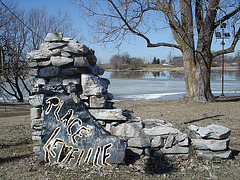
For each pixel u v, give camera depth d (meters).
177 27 14.62
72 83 5.64
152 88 31.23
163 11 11.97
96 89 5.57
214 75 58.88
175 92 26.77
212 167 5.00
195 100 16.08
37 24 23.25
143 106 15.56
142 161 5.13
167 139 5.34
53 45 5.66
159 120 5.93
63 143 5.11
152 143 5.35
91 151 4.98
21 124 10.48
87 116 5.23
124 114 5.82
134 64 107.38
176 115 11.52
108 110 5.58
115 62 101.00
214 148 5.34
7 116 13.98
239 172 4.79
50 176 4.59
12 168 5.04
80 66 5.70
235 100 17.03
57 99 5.36
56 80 5.74
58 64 5.66
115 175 4.59
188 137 5.52
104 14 11.64
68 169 4.83
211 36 15.16
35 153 5.68
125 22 11.82
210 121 9.86
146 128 5.55
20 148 6.59
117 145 4.95
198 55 15.80
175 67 108.25
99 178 4.47
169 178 4.55
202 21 14.57
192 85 16.23
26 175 4.65
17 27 20.20
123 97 23.14
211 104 14.95
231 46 15.41
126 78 51.53
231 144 6.66
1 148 6.61
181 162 5.17
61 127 5.18
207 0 13.49
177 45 16.05
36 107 5.75
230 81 40.66
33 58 5.70
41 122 5.60
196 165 5.07
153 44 14.91
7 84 33.53
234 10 14.10
